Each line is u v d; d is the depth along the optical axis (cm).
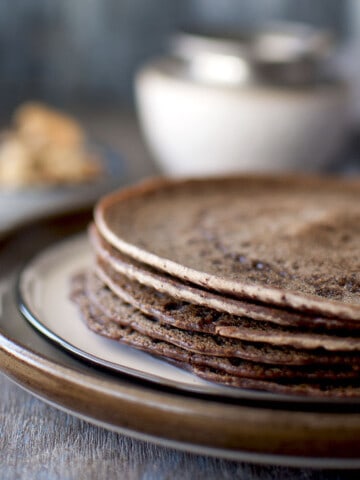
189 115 47
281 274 30
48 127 51
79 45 67
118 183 48
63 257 37
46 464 28
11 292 34
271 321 28
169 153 50
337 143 51
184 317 29
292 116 47
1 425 30
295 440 25
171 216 34
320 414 25
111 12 67
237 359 29
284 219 34
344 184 37
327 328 28
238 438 25
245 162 48
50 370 27
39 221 38
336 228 33
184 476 28
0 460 28
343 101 49
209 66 48
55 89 68
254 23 67
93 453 29
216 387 28
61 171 47
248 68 47
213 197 36
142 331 30
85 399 27
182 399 26
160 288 29
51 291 34
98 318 31
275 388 28
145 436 26
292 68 48
